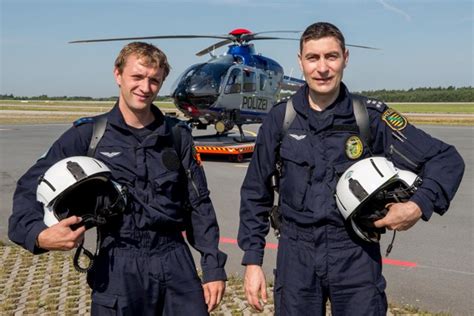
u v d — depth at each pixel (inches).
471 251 220.5
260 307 99.3
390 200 87.6
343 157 92.7
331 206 91.3
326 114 93.8
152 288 91.3
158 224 91.2
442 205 88.7
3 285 178.5
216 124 556.7
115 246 90.1
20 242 85.7
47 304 161.3
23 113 1844.2
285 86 675.4
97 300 90.0
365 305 91.1
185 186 97.9
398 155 93.1
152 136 93.1
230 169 478.9
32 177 90.5
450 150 91.9
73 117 1553.9
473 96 3932.1
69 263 202.8
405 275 190.9
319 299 93.7
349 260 91.5
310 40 91.3
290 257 94.7
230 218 284.4
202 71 554.3
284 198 96.3
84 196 87.8
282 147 96.0
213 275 97.3
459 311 157.9
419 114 1784.0
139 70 90.1
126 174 91.3
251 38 593.0
